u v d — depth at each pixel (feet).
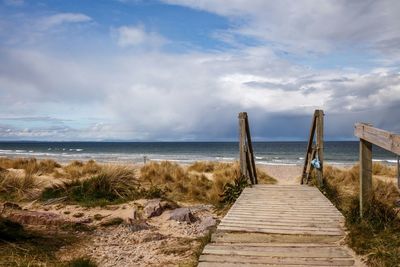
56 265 17.53
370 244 16.55
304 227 21.03
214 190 39.11
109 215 27.86
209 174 63.67
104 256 19.83
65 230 24.14
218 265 15.40
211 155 213.05
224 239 19.39
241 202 27.96
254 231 20.42
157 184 43.73
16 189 36.50
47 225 24.90
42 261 18.38
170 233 24.58
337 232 20.02
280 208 25.86
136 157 177.88
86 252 20.47
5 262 17.33
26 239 21.20
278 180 60.03
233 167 60.90
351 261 15.58
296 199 29.01
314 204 27.14
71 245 21.47
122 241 22.62
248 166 37.24
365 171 20.03
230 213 24.50
